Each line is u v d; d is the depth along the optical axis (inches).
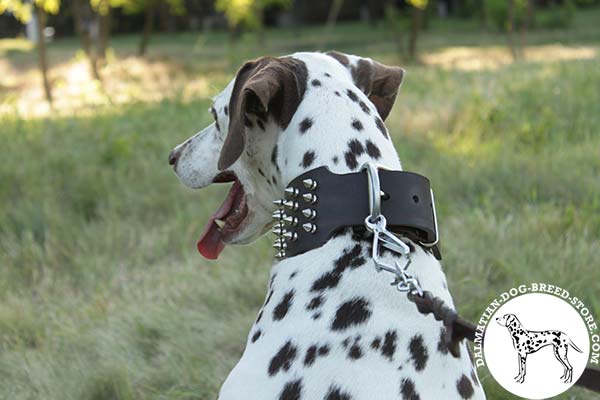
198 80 892.6
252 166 129.1
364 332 109.7
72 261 302.8
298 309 114.0
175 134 478.0
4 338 239.5
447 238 276.7
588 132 412.8
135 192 363.6
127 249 312.0
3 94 909.2
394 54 1248.8
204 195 361.1
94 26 1443.2
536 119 453.7
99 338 229.9
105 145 437.4
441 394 109.0
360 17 2188.7
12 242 316.8
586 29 1587.1
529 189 330.6
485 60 1051.9
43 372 212.5
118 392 203.0
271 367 112.0
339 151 119.0
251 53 1237.7
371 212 113.4
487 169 354.3
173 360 213.0
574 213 286.0
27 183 375.2
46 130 491.8
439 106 488.1
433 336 111.3
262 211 133.3
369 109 125.0
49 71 1104.2
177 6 1419.8
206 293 255.8
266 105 116.6
